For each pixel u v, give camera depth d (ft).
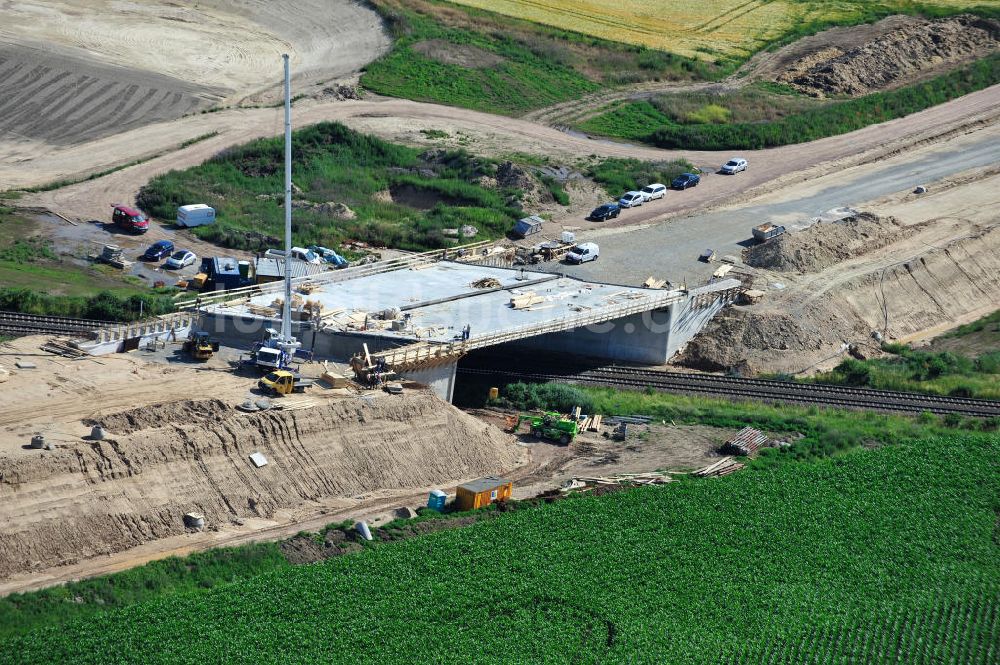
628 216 410.11
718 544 216.74
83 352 240.12
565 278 331.77
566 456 252.21
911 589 212.84
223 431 212.02
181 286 326.65
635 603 195.72
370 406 231.30
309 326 259.80
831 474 248.32
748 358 319.88
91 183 390.63
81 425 205.87
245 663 166.91
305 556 195.52
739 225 404.36
